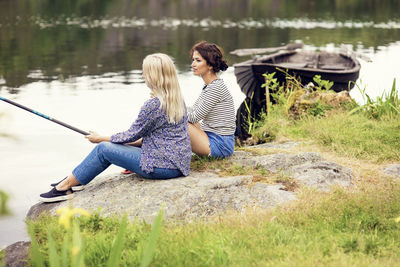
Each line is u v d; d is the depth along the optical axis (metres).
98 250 3.30
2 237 4.13
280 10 34.47
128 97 10.59
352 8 35.66
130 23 25.38
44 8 32.09
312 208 3.92
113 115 9.15
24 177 6.03
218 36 20.73
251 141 6.70
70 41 18.86
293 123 7.09
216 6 37.09
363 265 2.95
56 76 12.72
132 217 3.96
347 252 3.21
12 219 4.53
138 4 37.06
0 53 15.99
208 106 4.75
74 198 4.38
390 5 37.66
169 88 4.22
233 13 32.12
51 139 7.61
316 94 7.47
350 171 4.78
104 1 37.94
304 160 5.00
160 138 4.32
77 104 9.91
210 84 4.77
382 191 4.31
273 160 4.91
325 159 5.20
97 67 14.06
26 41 18.55
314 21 27.30
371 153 5.48
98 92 11.02
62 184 4.44
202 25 24.97
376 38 20.22
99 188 4.48
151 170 4.30
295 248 3.19
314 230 3.53
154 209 4.02
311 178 4.53
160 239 3.40
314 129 6.50
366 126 6.44
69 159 6.75
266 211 3.87
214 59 4.69
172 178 4.44
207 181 4.32
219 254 3.08
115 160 4.34
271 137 6.60
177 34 21.25
